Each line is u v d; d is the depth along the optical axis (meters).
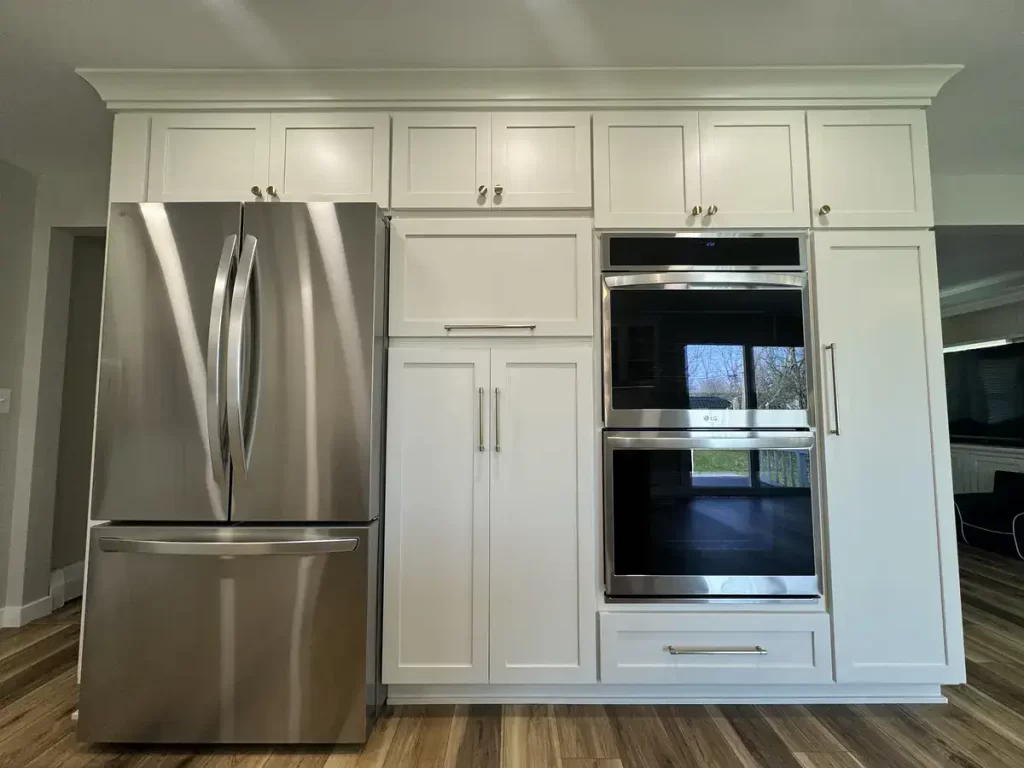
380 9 1.59
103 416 1.63
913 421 1.83
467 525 1.80
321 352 1.65
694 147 1.91
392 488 1.79
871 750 1.58
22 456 2.63
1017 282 4.59
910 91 1.89
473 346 1.84
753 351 1.86
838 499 1.81
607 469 1.82
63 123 2.20
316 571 1.60
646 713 1.78
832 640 1.78
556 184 1.92
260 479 1.62
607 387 1.85
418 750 1.58
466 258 1.87
